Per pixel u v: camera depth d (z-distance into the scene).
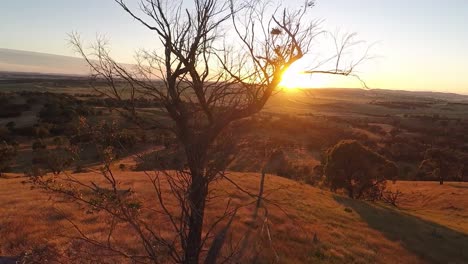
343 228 24.11
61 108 77.81
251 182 32.06
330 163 51.12
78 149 4.60
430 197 55.41
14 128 76.31
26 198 19.30
